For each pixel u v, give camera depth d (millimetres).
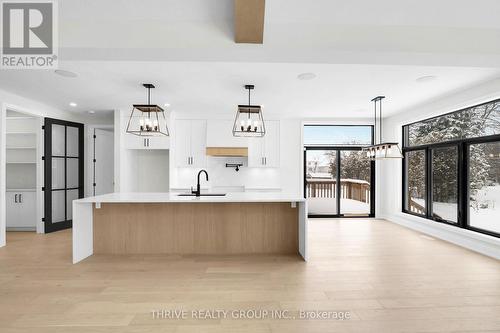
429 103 4855
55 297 2480
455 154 4492
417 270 3143
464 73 3434
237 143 5840
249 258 3580
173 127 5867
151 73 3496
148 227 3785
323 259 3527
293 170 6344
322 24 2246
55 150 5285
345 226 5520
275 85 3963
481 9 2172
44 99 4680
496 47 2291
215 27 2219
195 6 2145
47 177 5035
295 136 6348
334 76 3584
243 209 3826
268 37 2215
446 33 2283
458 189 4348
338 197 6496
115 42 2186
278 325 2057
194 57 2420
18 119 5473
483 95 3803
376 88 4074
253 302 2396
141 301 2410
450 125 4609
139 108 3783
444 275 2994
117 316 2170
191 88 4113
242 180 6320
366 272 3084
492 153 3863
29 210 5219
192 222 3803
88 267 3230
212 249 3807
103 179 6246
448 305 2348
